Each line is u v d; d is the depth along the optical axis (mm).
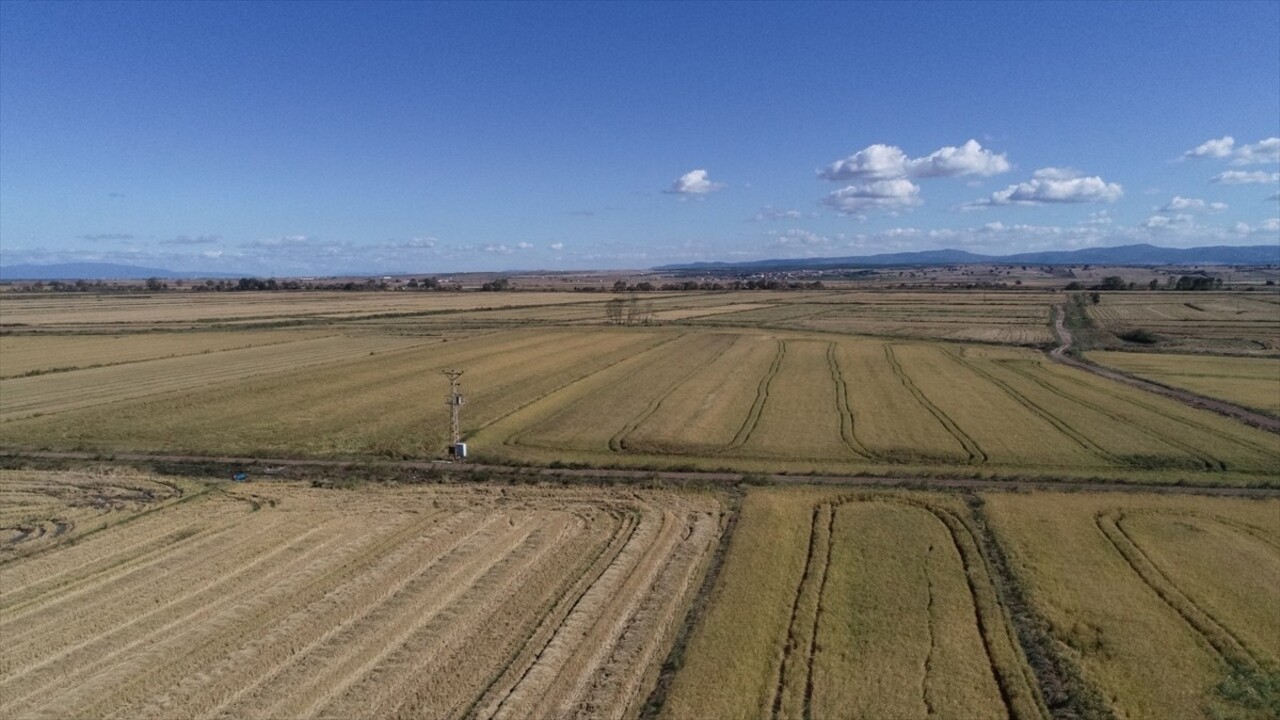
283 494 41500
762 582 28781
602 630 25547
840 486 42281
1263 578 29344
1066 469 45750
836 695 21500
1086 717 20766
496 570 30859
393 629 25828
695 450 50281
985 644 24453
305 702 21625
